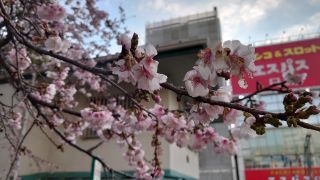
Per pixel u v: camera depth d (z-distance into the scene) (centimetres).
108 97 784
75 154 869
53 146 891
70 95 582
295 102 165
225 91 205
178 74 813
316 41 1045
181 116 366
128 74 190
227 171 1307
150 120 386
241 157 1345
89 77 700
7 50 496
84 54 688
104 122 440
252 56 168
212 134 452
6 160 714
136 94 301
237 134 471
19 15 387
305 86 970
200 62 173
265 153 1383
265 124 173
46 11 386
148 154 791
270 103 770
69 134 539
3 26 389
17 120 522
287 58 1046
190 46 742
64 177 855
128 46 192
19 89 454
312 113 160
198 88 181
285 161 1354
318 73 980
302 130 1408
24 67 455
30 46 307
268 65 1050
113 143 842
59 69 580
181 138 419
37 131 844
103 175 684
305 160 1319
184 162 953
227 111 226
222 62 167
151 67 186
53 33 313
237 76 171
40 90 456
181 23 1742
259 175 1295
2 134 582
